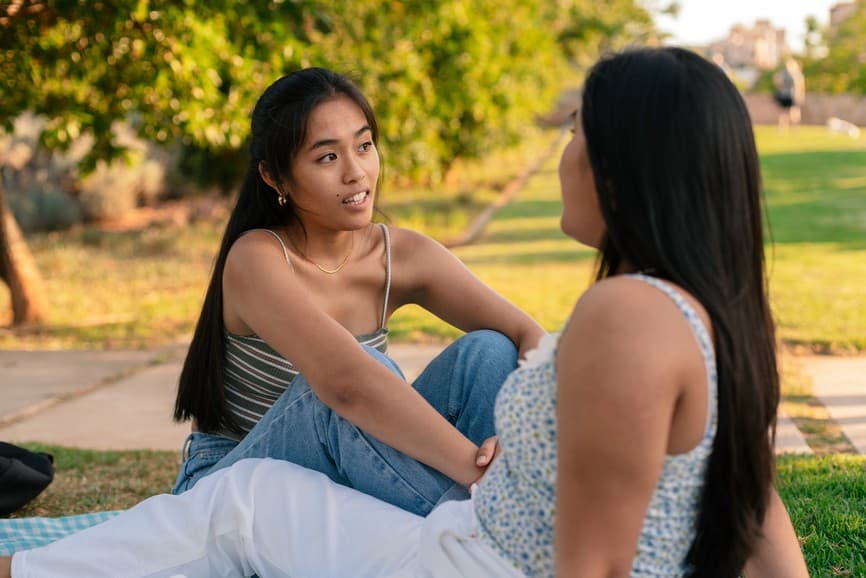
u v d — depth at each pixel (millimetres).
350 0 10586
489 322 3430
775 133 45219
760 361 1893
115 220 20109
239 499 2637
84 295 11984
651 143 1786
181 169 18062
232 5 8125
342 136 3053
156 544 2650
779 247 13422
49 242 17125
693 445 1837
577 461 1760
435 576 2227
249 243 3076
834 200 19531
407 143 14539
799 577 2191
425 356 7484
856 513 3713
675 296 1765
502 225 18938
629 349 1716
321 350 2785
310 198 3098
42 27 8383
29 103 9297
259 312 2953
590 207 1950
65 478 4727
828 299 9250
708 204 1787
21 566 2650
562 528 1801
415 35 12297
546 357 1933
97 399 6520
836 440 4961
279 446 2830
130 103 9430
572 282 11289
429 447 2605
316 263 3260
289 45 8383
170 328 9586
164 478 4707
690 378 1767
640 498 1757
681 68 1816
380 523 2510
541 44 22328
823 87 62219
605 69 1883
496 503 2098
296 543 2568
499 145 23328
